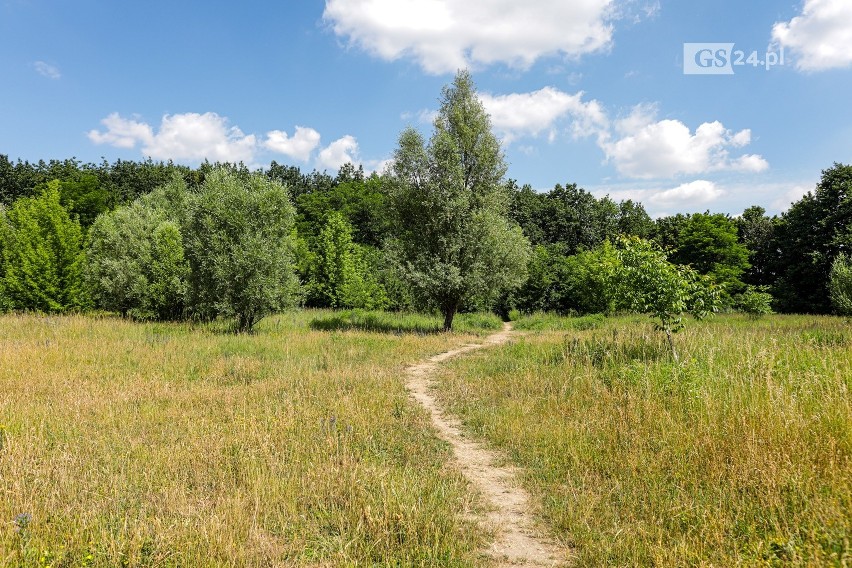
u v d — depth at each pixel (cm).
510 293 4631
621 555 440
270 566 416
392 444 751
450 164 2512
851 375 805
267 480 575
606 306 3966
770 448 575
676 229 5209
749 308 3047
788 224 4141
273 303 2097
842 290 2381
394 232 2738
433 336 2269
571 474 641
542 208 6562
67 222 2878
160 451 672
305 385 1105
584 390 976
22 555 403
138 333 1895
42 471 571
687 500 515
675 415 759
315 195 6228
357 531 460
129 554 414
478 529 503
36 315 2525
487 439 804
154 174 7094
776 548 405
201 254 2122
